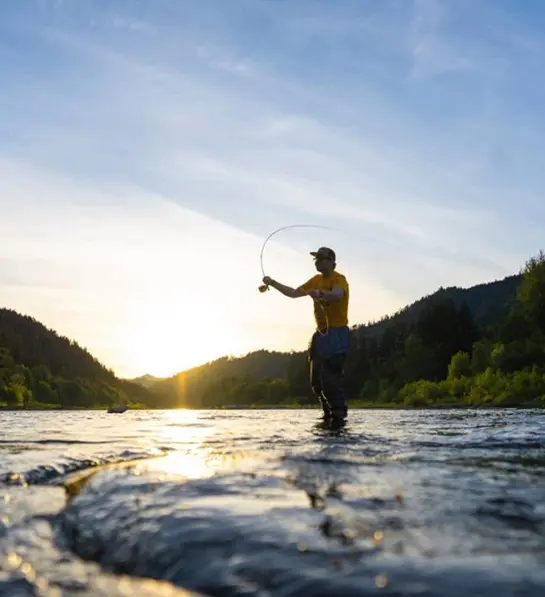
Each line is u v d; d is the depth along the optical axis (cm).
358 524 164
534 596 109
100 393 14962
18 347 14212
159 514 178
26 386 10762
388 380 6906
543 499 201
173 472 258
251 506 186
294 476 247
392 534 154
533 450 380
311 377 771
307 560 133
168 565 138
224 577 128
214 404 14338
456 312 7469
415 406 3775
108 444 452
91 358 17188
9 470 286
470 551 139
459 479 245
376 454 347
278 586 121
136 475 252
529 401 2716
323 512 178
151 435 577
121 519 178
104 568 142
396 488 221
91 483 239
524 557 134
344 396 758
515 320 4441
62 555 153
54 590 123
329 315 752
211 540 150
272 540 149
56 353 15825
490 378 3569
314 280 768
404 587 115
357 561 132
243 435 531
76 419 1306
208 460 310
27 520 188
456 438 466
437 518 172
